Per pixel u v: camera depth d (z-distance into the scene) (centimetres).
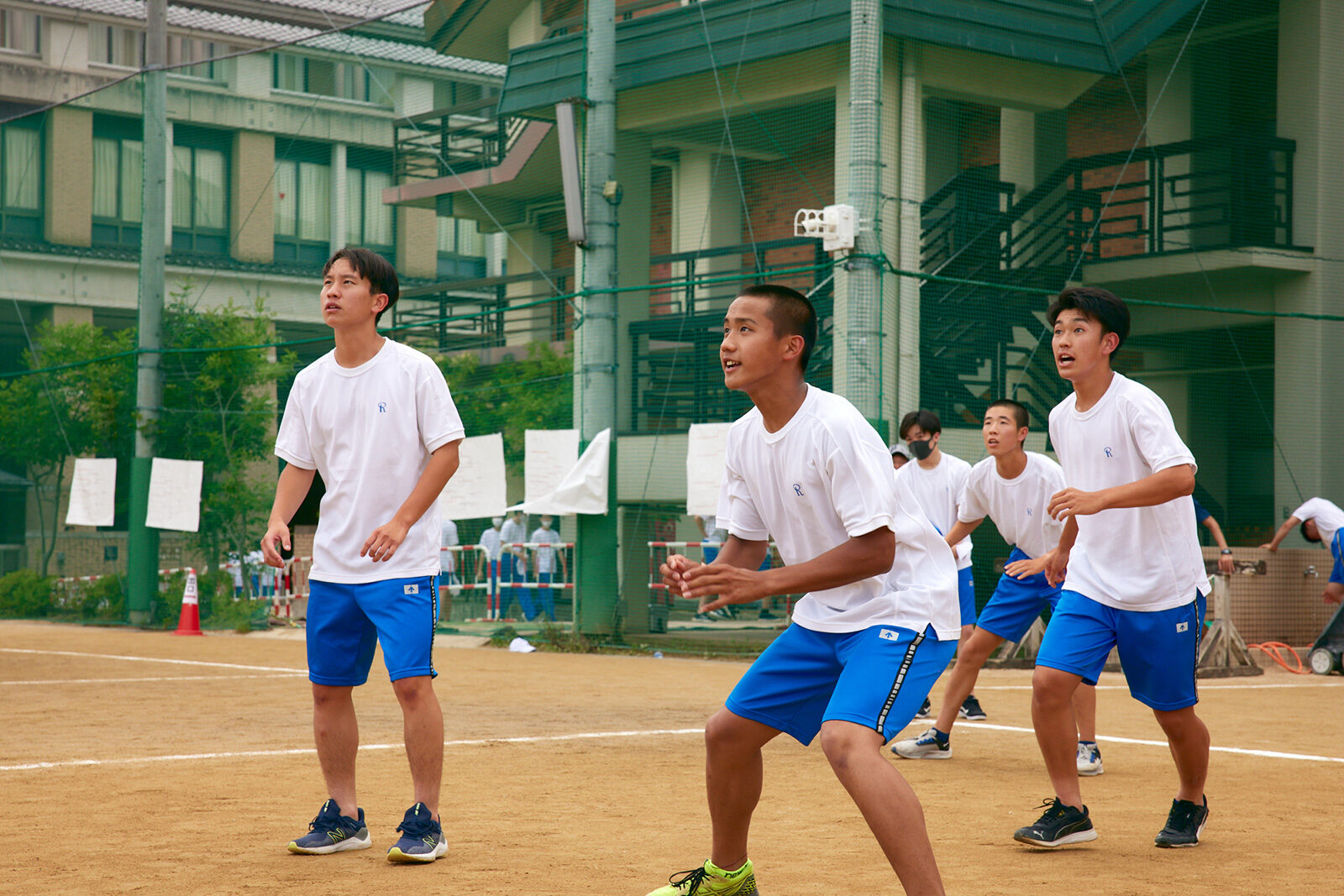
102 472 1814
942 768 634
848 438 319
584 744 688
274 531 439
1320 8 1625
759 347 324
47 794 528
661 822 477
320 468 454
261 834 452
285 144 2759
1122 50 1552
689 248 1814
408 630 429
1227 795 555
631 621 1543
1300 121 1645
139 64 3100
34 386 1916
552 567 1551
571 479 1417
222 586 1783
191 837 445
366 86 2728
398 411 443
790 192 1716
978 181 1591
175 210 2703
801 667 335
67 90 2981
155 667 1154
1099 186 1738
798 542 341
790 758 655
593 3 1441
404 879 386
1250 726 802
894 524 316
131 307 2830
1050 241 1675
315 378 450
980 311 1532
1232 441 1730
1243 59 1720
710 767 345
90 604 1880
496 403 1540
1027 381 1593
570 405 1479
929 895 299
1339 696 991
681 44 1577
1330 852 439
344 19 2583
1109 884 390
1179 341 1755
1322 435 1605
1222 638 1186
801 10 1463
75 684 996
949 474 752
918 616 325
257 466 1869
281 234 2758
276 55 2770
